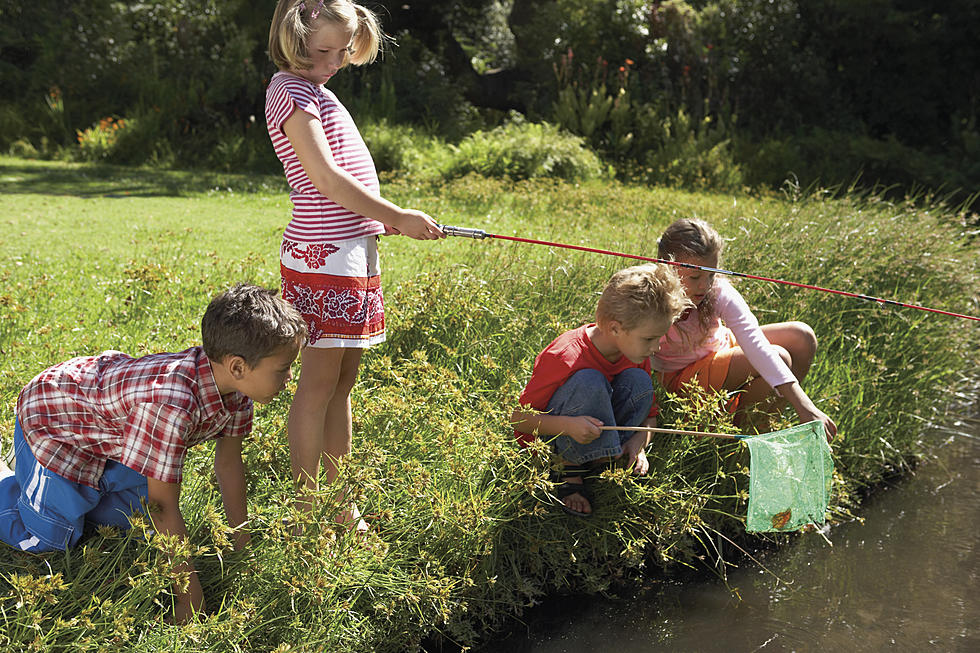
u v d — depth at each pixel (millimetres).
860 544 3645
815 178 15391
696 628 3010
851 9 17719
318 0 2666
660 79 17062
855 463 4195
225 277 5137
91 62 15750
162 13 16688
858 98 18719
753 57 17672
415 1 19062
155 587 2346
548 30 17781
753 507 3020
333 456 2984
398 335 4000
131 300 4539
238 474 2738
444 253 5250
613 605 3135
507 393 3436
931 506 4023
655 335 3090
